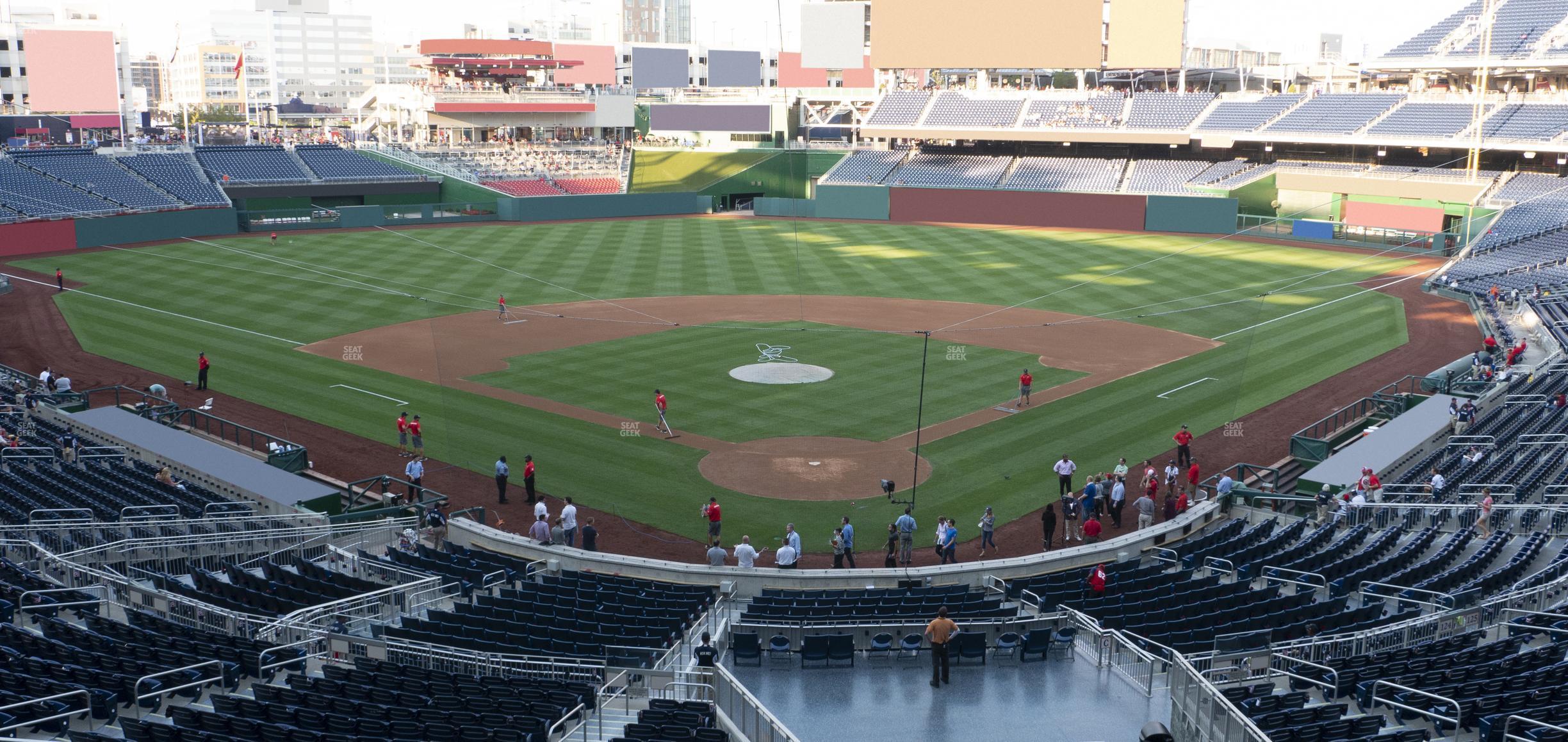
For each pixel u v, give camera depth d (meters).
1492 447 30.27
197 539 22.69
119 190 76.81
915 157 97.50
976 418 34.75
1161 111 88.38
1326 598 20.69
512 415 35.06
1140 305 53.12
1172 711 15.05
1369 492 26.41
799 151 102.38
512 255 69.50
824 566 24.83
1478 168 78.94
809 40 97.38
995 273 63.09
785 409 35.56
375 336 45.84
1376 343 45.84
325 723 13.37
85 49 88.19
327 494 26.80
